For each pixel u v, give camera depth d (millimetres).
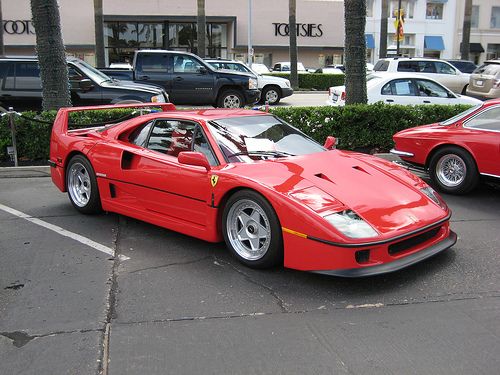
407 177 4301
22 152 8070
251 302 3365
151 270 3951
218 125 4535
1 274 3871
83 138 5469
